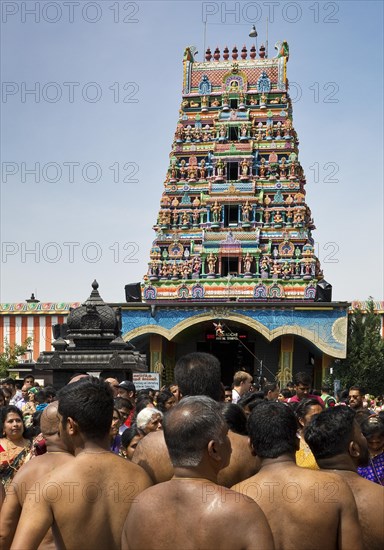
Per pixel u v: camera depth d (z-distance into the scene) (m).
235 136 60.06
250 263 55.69
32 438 9.87
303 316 50.22
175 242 57.38
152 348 52.34
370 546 5.32
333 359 51.25
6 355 49.78
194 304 50.88
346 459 5.59
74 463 5.11
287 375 50.75
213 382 6.75
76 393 5.27
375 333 53.19
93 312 17.69
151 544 4.21
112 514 5.03
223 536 4.09
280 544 4.97
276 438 5.30
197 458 4.36
